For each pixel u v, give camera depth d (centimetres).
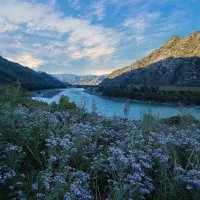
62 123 1114
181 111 1503
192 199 537
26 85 19050
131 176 506
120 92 14675
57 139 632
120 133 993
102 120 1258
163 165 591
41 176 529
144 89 16950
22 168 635
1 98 1167
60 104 2016
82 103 1559
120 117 1537
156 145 806
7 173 514
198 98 11544
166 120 1778
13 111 911
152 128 1111
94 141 827
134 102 12106
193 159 692
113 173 592
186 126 1231
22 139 727
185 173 606
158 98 12150
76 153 704
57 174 491
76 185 457
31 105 1598
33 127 837
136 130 943
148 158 634
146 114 1151
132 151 634
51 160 521
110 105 8131
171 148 746
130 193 490
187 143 817
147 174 634
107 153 707
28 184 530
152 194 574
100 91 19450
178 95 12456
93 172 618
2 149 627
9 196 489
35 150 693
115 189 475
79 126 883
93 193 571
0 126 766
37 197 464
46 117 1070
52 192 442
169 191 555
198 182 511
